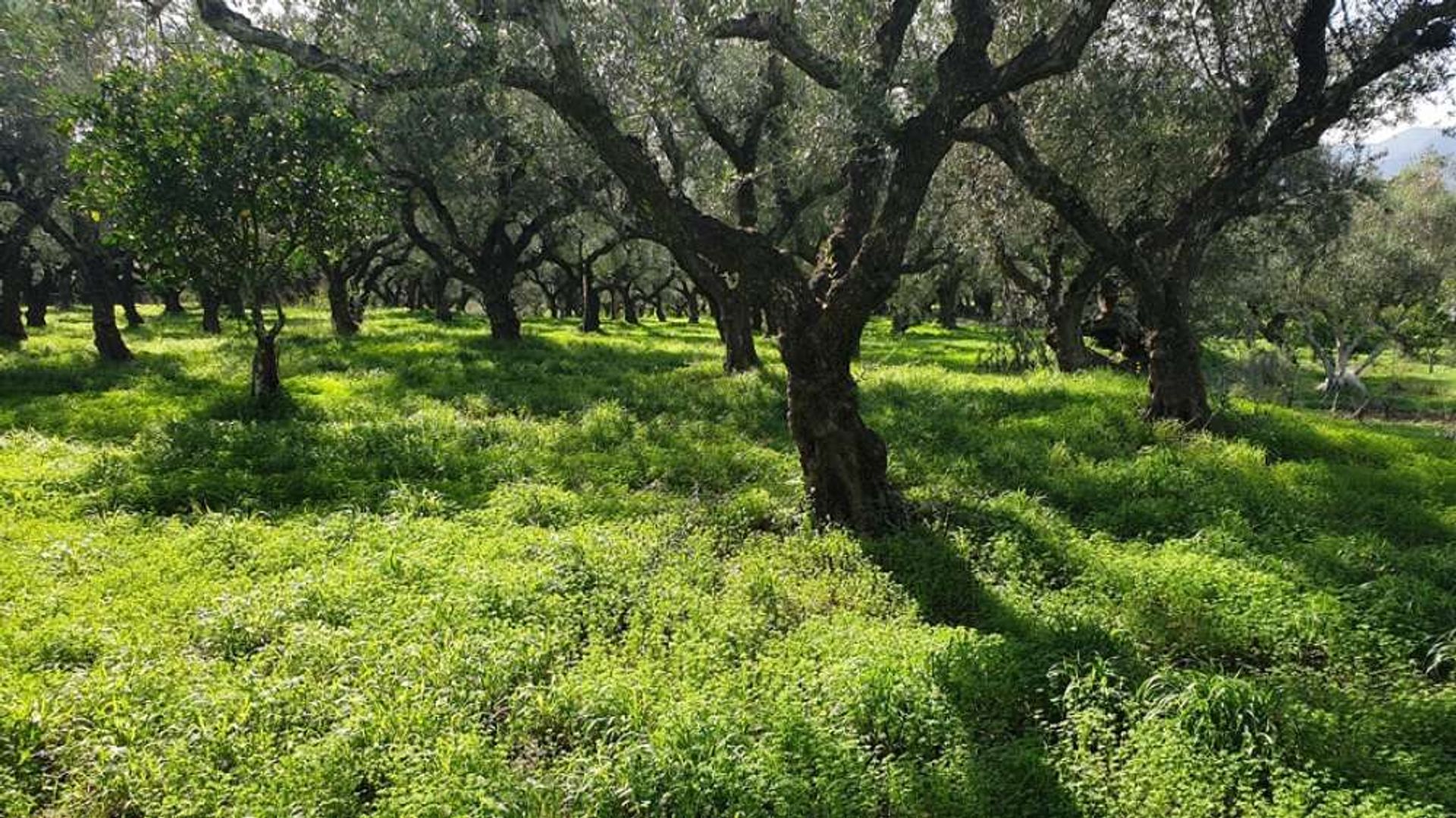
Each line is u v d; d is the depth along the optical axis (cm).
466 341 2850
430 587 793
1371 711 595
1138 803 499
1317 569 851
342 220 1627
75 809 511
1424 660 689
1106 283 2452
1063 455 1277
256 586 792
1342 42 1365
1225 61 1356
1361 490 1141
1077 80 1644
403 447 1295
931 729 575
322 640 677
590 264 3784
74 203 1556
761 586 804
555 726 600
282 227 1598
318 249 1655
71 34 1244
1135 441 1385
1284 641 700
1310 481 1175
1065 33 919
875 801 506
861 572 844
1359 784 515
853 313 933
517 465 1231
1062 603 779
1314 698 617
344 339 2828
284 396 1636
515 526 984
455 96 1477
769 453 1303
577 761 542
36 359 2270
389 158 2338
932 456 1302
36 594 766
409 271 5016
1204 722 562
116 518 972
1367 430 1692
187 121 1435
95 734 566
